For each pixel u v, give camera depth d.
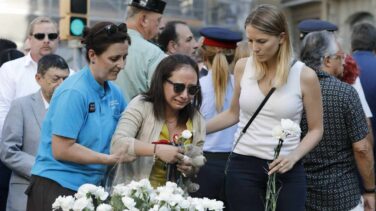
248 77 5.91
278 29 5.60
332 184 6.52
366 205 6.95
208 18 36.31
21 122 7.32
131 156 5.47
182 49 9.89
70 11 13.53
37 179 5.63
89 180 5.60
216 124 6.37
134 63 7.31
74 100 5.45
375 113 8.91
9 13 31.47
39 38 8.55
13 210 7.33
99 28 5.53
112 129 5.71
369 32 9.11
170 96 5.57
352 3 33.88
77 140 5.54
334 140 6.48
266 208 5.56
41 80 7.29
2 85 8.46
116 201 4.74
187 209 4.71
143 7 7.56
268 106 5.77
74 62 13.56
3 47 11.16
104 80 5.64
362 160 6.58
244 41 8.02
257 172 5.88
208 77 7.63
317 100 5.85
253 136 5.88
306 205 6.61
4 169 8.00
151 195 4.78
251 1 30.16
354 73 7.39
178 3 35.78
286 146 5.83
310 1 37.69
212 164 7.46
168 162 5.41
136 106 5.64
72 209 4.80
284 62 5.70
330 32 6.86
